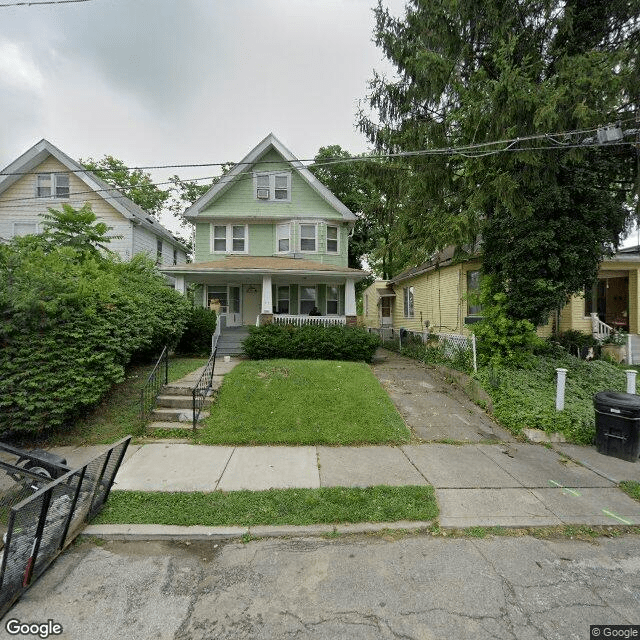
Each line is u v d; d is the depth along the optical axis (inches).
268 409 262.4
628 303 581.6
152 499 155.9
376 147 399.9
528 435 239.9
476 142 320.8
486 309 353.1
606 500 162.6
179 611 99.9
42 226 625.9
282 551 126.9
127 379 318.0
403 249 408.2
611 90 269.1
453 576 114.6
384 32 369.4
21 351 207.5
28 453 153.6
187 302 471.5
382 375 394.0
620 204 346.9
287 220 660.1
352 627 94.8
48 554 116.0
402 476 182.2
